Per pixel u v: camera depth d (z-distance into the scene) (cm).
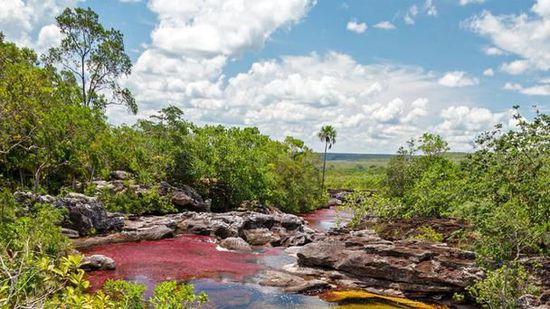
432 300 1912
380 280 2072
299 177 6662
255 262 2550
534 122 1750
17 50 3086
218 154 4750
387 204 3384
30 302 625
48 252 1399
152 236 3047
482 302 1730
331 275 2191
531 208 1653
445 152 4425
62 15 4359
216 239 3253
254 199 5050
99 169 3869
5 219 1681
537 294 1603
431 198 3112
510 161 1805
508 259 1568
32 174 3434
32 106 1816
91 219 2927
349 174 13650
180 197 4091
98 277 1966
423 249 2128
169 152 4466
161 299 913
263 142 6788
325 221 5466
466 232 2362
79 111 3544
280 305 1736
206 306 1642
